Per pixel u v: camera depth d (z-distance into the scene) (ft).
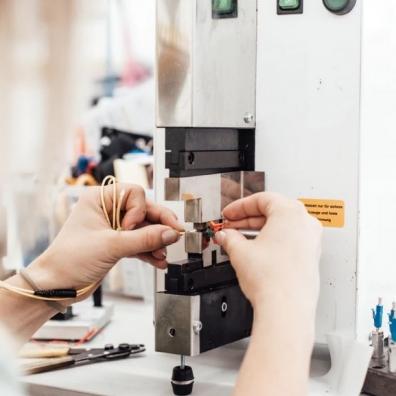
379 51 2.94
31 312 2.65
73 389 2.66
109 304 3.91
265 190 2.93
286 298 1.98
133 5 6.08
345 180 2.78
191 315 2.51
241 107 2.83
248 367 1.89
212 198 2.69
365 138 2.80
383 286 3.13
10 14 0.99
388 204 3.15
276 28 2.86
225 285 2.75
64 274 2.64
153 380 2.76
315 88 2.81
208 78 2.56
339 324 2.80
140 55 6.21
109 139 5.45
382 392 2.61
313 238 2.14
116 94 5.91
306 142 2.84
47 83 1.00
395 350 2.65
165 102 2.50
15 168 1.07
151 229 2.59
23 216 1.26
